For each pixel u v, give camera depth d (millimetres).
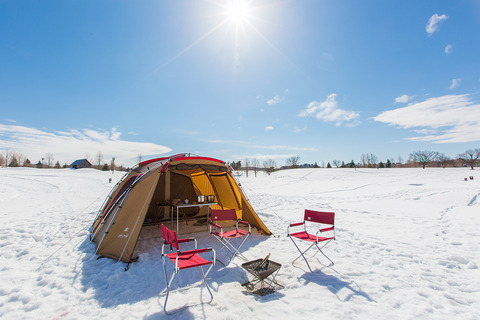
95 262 4609
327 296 3334
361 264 4496
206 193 8641
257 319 2820
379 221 8195
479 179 25844
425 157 64438
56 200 13477
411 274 4047
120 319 2875
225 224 7617
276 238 6207
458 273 4094
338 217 9008
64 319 2869
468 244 5504
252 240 6043
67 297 3385
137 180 5594
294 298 3291
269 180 38750
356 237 6246
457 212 9312
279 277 3965
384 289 3545
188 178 8773
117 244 4789
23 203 11961
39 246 5508
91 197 15242
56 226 7316
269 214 9594
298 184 29312
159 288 3613
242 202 7047
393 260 4668
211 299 3258
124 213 5098
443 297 3311
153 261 4652
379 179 31031
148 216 7961
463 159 60719
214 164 6469
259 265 3986
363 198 15125
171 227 7402
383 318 2824
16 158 64375
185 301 3225
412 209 10438
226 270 4227
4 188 18109
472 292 3461
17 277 3930
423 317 2834
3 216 8586
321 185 26594
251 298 3297
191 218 8508
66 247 5465
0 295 3391
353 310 2994
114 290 3574
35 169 45031
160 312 2982
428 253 5023
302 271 4176
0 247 5375
